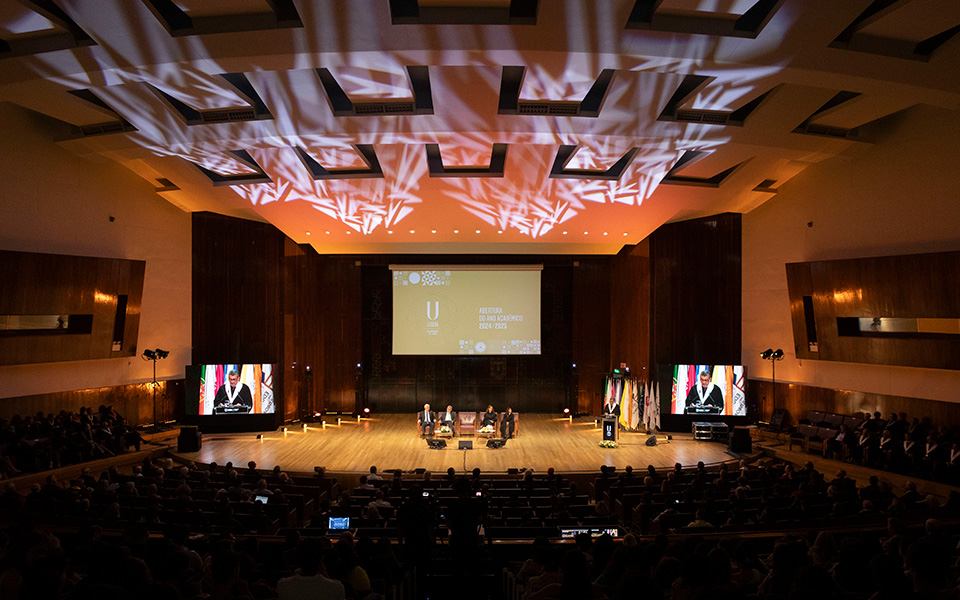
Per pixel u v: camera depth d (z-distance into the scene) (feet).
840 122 44.34
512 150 48.47
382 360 79.05
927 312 46.39
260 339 69.05
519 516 31.12
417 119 40.86
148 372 62.39
